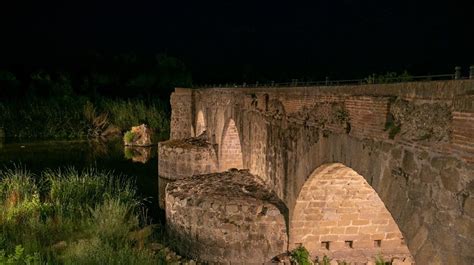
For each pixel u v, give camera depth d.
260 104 16.02
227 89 21.83
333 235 13.04
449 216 6.32
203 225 14.08
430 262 6.71
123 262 12.00
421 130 7.04
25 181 19.20
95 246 12.84
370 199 12.52
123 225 15.20
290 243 13.19
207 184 16.08
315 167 11.06
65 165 30.03
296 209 12.74
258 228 13.55
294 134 12.56
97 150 37.44
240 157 23.89
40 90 54.62
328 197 12.44
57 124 45.53
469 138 5.91
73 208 16.56
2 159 32.25
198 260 14.12
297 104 12.30
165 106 51.28
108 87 60.28
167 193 15.73
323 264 12.61
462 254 6.06
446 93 6.52
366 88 8.73
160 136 45.12
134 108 49.41
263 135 15.69
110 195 17.61
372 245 13.11
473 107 5.82
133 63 65.50
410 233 7.21
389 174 7.81
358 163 8.86
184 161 25.55
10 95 53.62
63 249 13.48
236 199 14.17
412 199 7.16
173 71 60.78
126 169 29.39
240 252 13.70
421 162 6.97
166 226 15.87
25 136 44.53
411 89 7.35
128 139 40.09
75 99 50.41
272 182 14.76
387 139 7.89
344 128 9.46
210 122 26.81
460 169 6.11
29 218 15.33
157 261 12.95
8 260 11.16
